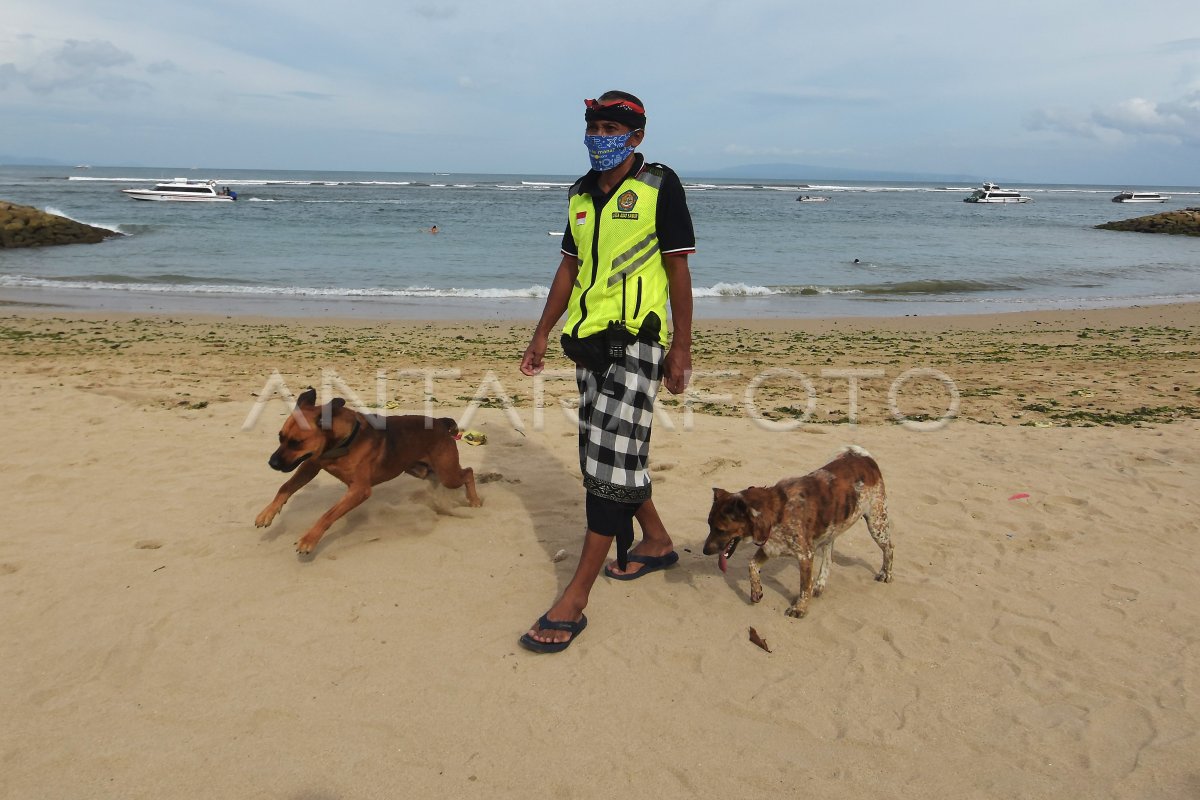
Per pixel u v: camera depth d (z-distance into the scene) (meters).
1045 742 3.05
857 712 3.23
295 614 3.88
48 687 3.28
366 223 47.22
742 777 2.85
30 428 6.91
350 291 22.31
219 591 4.08
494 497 5.53
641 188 3.54
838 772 2.88
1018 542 4.93
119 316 16.75
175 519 4.99
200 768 2.83
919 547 4.87
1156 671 3.53
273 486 5.61
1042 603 4.15
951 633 3.85
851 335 16.09
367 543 4.71
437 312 19.17
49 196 69.81
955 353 13.54
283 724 3.07
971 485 5.96
